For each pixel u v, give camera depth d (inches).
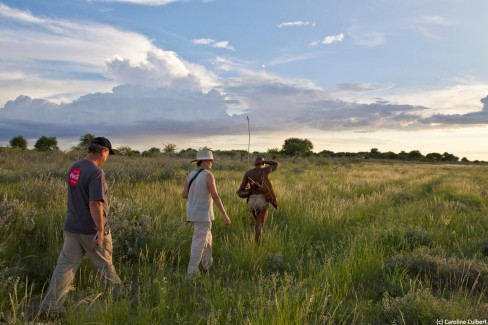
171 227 250.4
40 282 175.9
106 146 158.9
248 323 127.3
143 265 199.8
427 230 282.4
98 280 164.7
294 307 136.5
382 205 410.0
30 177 481.1
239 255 211.0
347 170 1161.4
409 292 150.7
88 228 151.9
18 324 121.5
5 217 217.8
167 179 565.6
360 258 203.3
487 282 174.1
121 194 379.6
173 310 143.6
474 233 282.2
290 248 234.4
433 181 787.4
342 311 148.9
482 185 668.1
